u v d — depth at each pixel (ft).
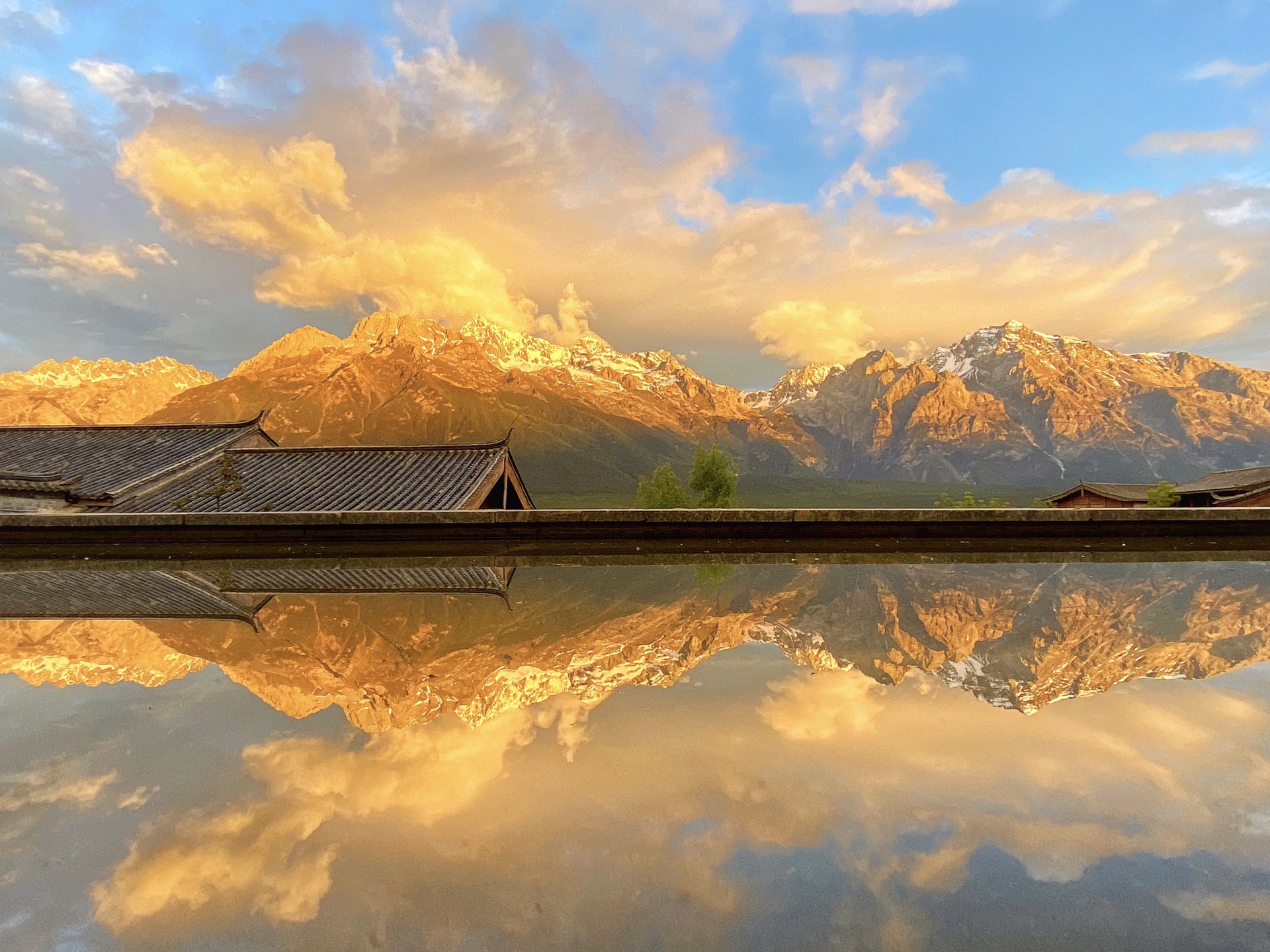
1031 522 26.16
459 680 8.98
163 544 26.40
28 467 53.16
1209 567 20.17
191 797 5.63
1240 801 5.42
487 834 4.91
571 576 18.80
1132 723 7.26
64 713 7.83
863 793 5.55
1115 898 4.07
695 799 5.43
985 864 4.47
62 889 4.32
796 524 26.16
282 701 8.18
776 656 10.17
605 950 3.60
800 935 3.70
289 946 3.69
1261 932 3.76
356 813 5.30
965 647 10.69
